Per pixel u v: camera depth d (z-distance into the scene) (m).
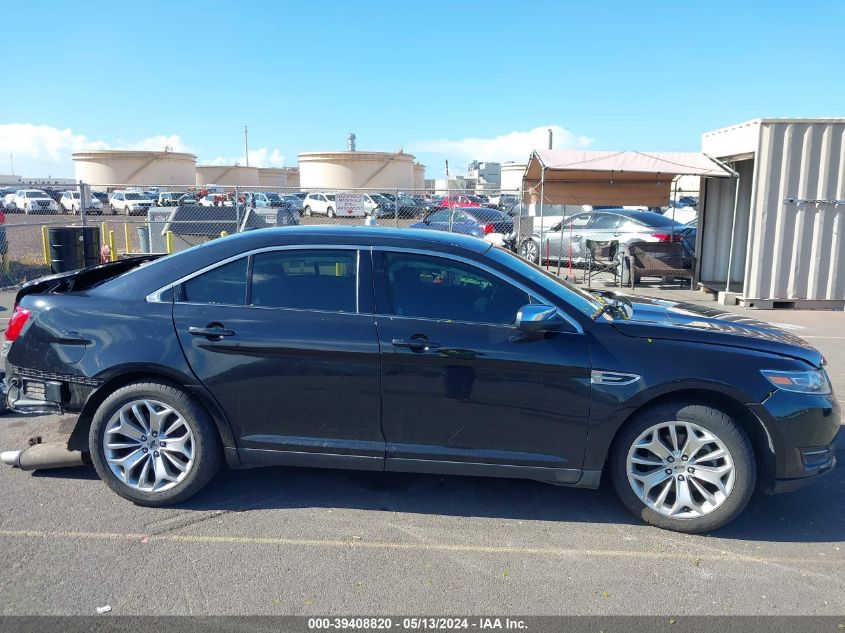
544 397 3.58
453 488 4.15
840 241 10.88
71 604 2.88
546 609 2.92
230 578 3.11
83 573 3.13
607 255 13.78
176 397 3.72
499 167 45.78
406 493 4.07
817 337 8.95
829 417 3.60
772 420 3.49
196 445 3.75
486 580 3.14
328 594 3.00
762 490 3.66
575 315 3.66
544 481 3.74
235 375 3.68
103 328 3.78
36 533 3.50
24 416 5.35
